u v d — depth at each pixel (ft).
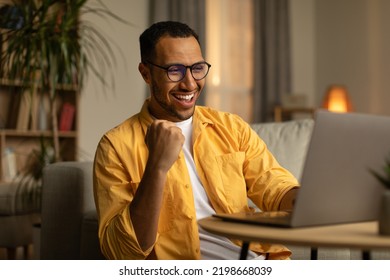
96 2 19.15
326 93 22.86
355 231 4.09
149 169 5.18
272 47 23.35
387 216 3.89
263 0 23.48
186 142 6.11
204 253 5.78
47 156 12.26
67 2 12.04
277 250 6.00
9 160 16.20
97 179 5.84
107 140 5.98
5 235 12.44
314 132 4.08
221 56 22.89
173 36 5.78
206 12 22.38
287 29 23.73
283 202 5.85
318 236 3.85
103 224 5.53
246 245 4.52
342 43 24.40
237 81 23.29
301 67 25.03
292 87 23.94
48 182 8.15
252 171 6.28
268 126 10.00
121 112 19.77
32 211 12.42
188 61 5.74
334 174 4.23
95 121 19.12
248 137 6.47
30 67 11.71
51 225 8.09
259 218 4.58
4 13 14.60
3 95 16.57
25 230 12.54
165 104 5.85
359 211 4.43
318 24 25.36
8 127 16.38
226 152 6.24
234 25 23.24
